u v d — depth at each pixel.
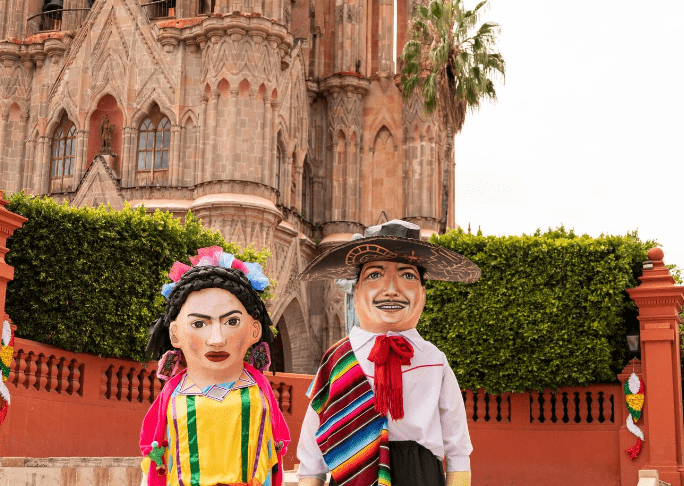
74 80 45.19
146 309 17.70
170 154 42.84
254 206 40.69
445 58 39.38
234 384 5.91
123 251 17.73
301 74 46.75
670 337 17.64
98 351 17.17
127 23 44.53
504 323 18.80
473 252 19.45
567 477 18.59
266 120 42.28
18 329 16.42
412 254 5.93
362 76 48.66
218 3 43.69
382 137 48.84
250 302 5.98
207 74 42.47
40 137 45.56
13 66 46.50
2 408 14.45
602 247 18.66
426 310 19.52
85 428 16.86
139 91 43.72
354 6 49.47
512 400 19.33
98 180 42.69
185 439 5.69
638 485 15.19
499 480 19.06
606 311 18.34
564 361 18.39
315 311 46.22
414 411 5.57
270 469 5.97
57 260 16.81
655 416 17.59
